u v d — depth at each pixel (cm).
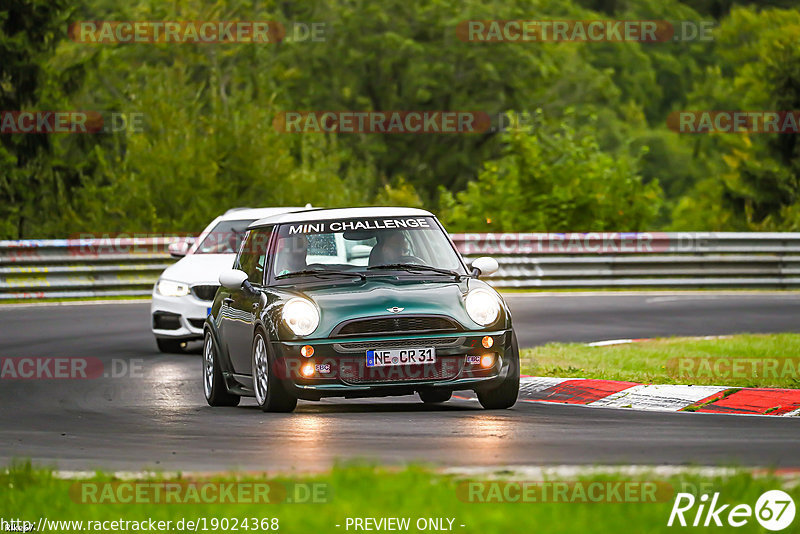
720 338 6175
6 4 15288
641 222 13538
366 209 4388
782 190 18675
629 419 3762
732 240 10256
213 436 3512
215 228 6656
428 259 4231
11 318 7888
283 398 3934
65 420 4025
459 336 3869
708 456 2980
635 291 9994
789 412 3906
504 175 14788
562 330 6969
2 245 9119
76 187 15412
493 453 3048
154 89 16275
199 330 6122
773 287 10206
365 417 3853
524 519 2120
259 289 4178
